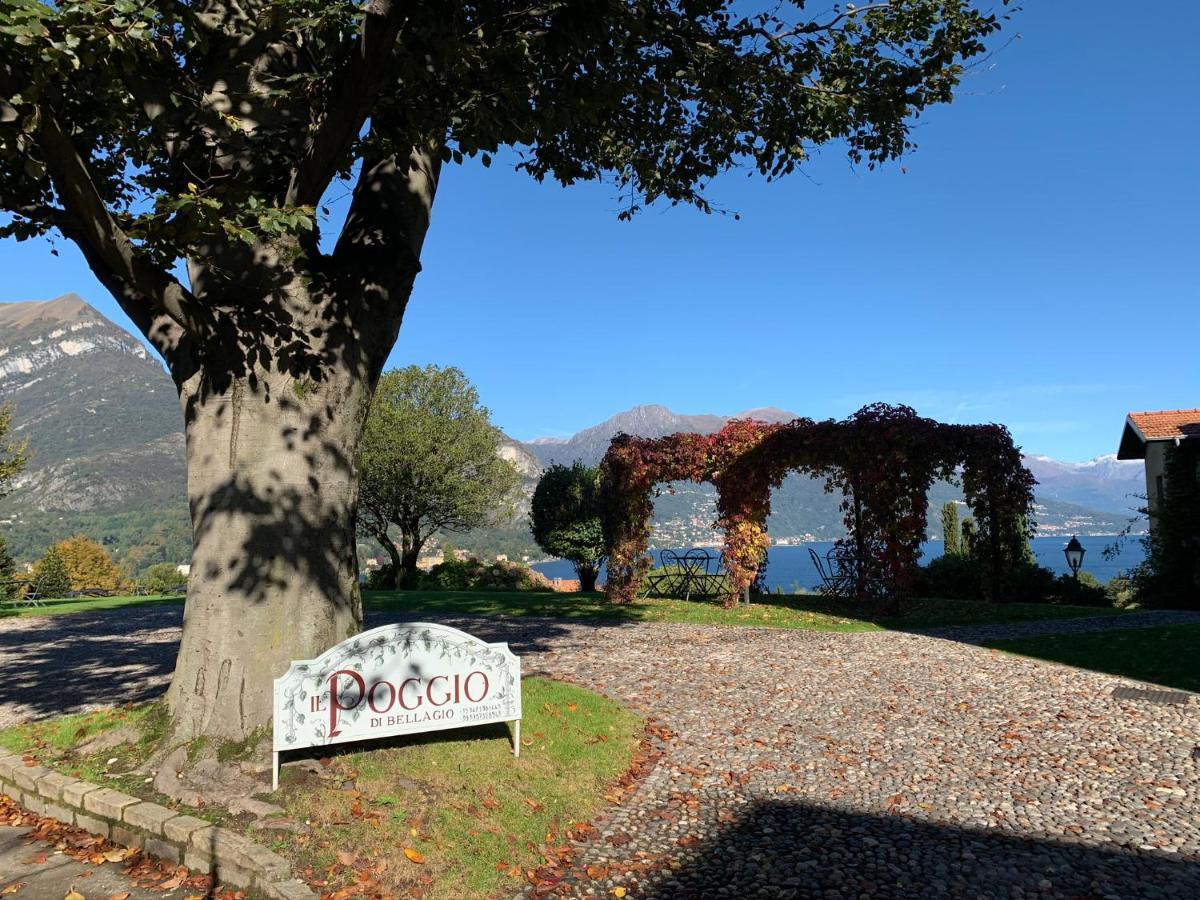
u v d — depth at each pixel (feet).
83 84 15.93
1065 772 17.12
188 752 14.69
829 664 28.89
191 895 11.34
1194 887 11.75
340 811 13.05
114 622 48.37
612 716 20.58
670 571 59.47
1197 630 35.68
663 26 18.33
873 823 14.38
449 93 16.33
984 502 49.93
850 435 43.98
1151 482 67.51
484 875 11.98
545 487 82.74
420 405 89.25
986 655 30.48
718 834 13.99
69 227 15.75
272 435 15.90
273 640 15.48
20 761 15.97
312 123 16.83
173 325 17.11
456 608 50.11
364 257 17.43
